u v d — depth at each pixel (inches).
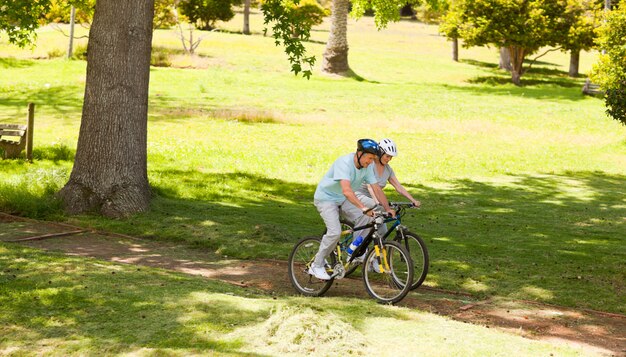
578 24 1775.3
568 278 393.1
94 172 526.9
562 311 334.3
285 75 1669.5
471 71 2033.7
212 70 1582.2
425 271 330.0
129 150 532.1
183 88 1376.7
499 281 384.2
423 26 3284.9
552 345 270.2
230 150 853.8
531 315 324.2
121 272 338.3
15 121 952.3
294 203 637.3
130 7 532.1
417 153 934.4
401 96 1448.1
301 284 351.3
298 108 1240.2
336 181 329.1
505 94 1553.9
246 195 655.8
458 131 1114.7
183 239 463.5
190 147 845.2
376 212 324.2
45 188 553.6
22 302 282.5
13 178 580.7
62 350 238.1
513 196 712.4
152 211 526.6
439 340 261.9
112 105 528.7
